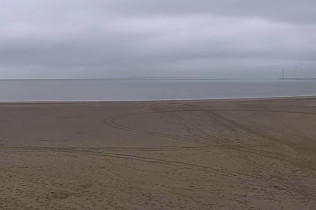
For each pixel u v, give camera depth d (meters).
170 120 14.77
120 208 5.50
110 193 6.20
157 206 5.61
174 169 7.83
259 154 9.27
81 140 11.10
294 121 14.57
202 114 16.39
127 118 15.28
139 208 5.52
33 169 7.75
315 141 10.93
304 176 7.33
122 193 6.20
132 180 7.00
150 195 6.12
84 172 7.55
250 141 10.93
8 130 12.68
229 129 12.91
